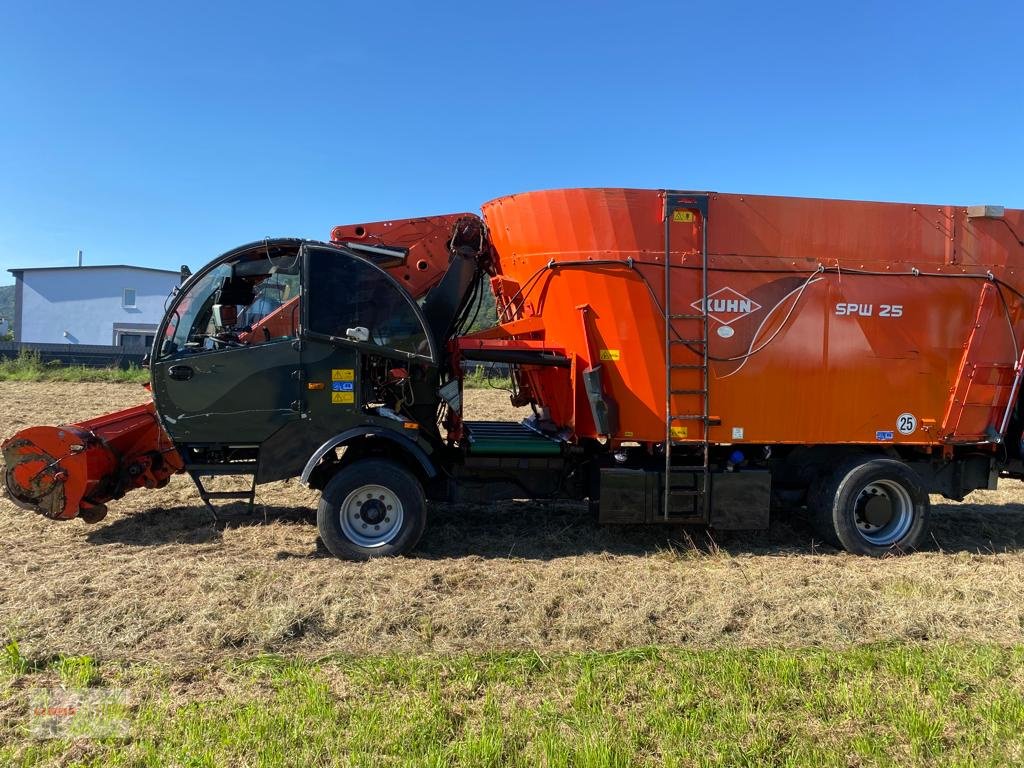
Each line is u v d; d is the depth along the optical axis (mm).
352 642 4117
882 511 6152
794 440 5938
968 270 6066
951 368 6102
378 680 3553
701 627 4434
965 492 6488
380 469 5566
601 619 4492
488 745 2920
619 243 5703
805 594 5004
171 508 7121
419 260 6289
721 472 5945
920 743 3055
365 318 5574
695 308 5758
